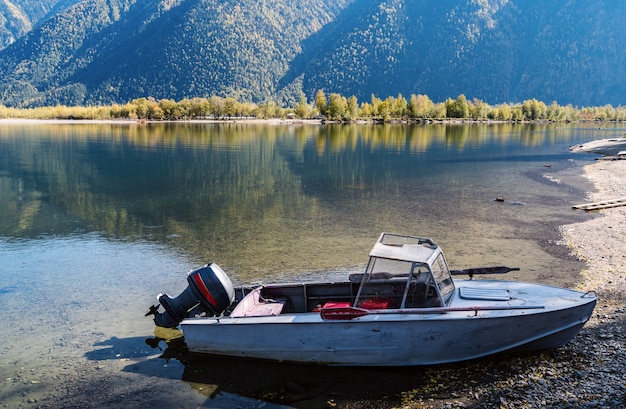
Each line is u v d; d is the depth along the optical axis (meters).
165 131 122.94
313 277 17.16
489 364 11.27
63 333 13.28
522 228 24.06
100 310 14.75
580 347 11.68
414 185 38.62
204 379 10.98
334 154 65.06
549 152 69.38
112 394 10.41
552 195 33.75
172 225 25.19
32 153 63.84
